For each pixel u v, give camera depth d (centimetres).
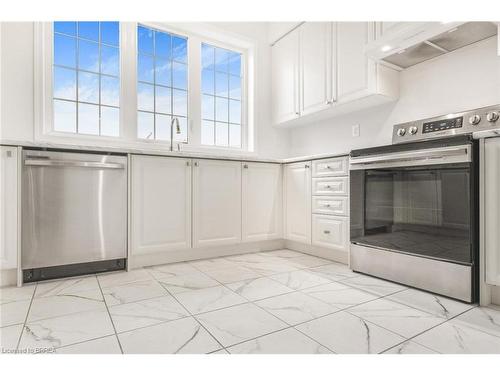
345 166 233
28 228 189
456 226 162
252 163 280
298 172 280
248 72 348
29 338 123
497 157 150
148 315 144
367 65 236
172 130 279
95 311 149
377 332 128
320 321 138
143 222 226
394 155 190
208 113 330
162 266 236
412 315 144
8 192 183
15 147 184
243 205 274
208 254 264
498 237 150
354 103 256
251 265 239
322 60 278
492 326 133
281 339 122
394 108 251
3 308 153
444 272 168
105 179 212
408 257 186
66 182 199
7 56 223
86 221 206
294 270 225
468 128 194
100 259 210
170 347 116
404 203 188
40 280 198
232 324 135
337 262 250
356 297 168
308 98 293
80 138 250
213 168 258
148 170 229
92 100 265
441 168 169
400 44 201
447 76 218
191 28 305
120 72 271
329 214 247
